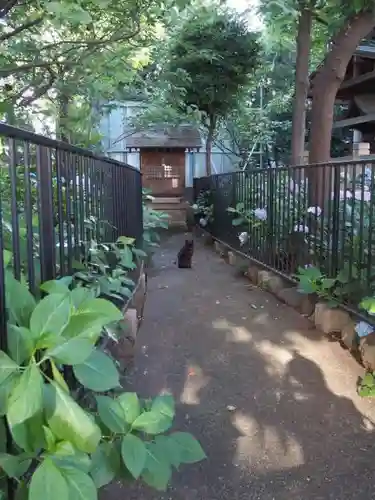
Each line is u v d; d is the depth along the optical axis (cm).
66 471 105
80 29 353
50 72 362
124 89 503
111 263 295
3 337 128
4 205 204
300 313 423
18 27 326
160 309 452
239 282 567
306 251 435
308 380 292
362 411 256
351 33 548
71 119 391
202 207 967
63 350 112
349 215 359
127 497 193
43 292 168
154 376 303
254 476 205
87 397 182
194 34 961
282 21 561
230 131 1306
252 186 602
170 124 1008
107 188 327
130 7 326
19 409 98
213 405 266
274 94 1348
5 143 179
